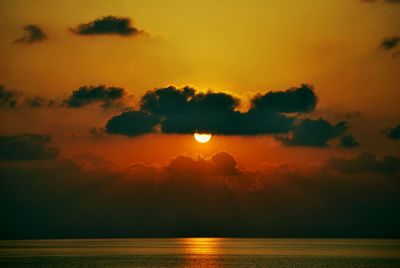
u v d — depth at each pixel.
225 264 141.50
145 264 141.00
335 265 137.38
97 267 131.00
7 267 132.50
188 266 133.75
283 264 141.00
